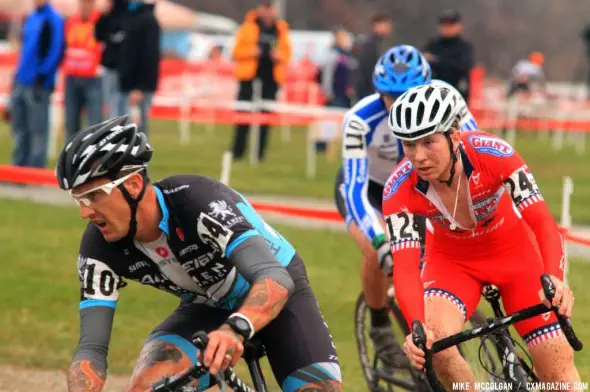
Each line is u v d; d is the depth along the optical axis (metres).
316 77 41.59
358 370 12.05
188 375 6.37
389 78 10.70
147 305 14.77
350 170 11.20
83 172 6.54
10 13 61.78
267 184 26.80
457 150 8.55
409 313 8.23
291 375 7.35
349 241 19.53
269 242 7.42
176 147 37.19
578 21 108.69
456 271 9.33
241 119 31.48
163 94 44.00
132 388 7.15
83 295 7.30
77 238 19.61
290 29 101.94
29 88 25.17
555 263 8.21
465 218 8.98
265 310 6.52
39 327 13.61
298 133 48.78
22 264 17.22
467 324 9.88
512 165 8.68
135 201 6.80
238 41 31.69
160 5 65.75
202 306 7.70
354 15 102.81
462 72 24.27
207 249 7.12
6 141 38.84
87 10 26.78
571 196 26.91
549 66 105.94
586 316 14.06
